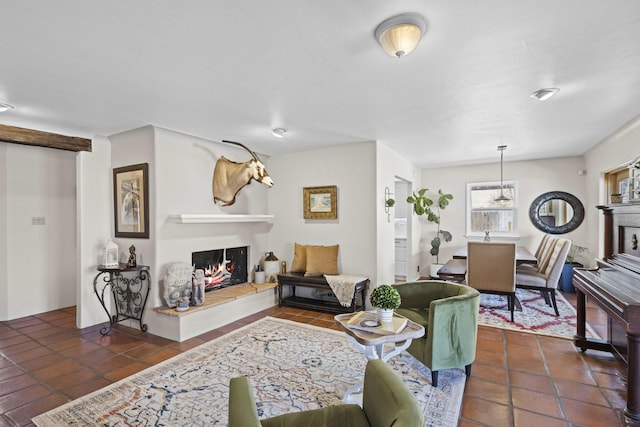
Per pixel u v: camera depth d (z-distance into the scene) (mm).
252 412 1121
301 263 4633
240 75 2234
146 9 1496
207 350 3066
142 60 2012
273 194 5109
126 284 3791
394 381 1297
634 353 1923
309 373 2613
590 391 2324
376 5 1469
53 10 1492
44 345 3234
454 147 4633
